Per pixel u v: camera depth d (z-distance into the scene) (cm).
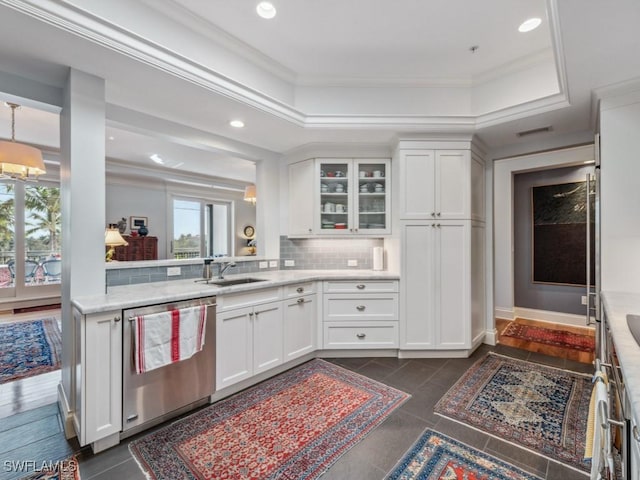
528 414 216
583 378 270
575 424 204
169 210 684
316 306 317
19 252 516
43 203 539
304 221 357
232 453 178
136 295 205
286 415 215
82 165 197
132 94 228
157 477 160
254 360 259
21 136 421
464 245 312
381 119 292
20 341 360
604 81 210
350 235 348
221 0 197
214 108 252
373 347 317
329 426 203
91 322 175
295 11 207
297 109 284
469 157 309
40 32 159
